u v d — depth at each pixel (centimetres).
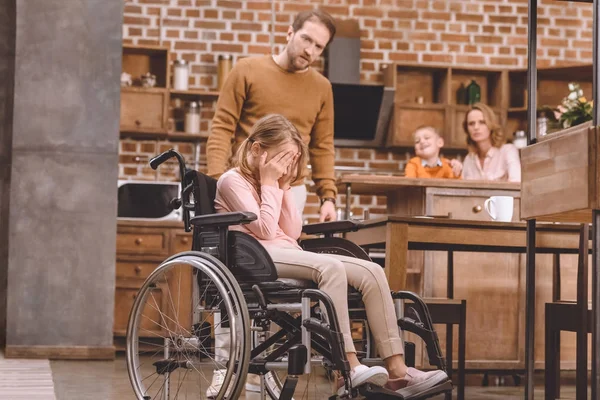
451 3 953
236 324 327
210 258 341
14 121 637
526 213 333
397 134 904
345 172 922
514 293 575
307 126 499
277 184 373
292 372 315
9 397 431
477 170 712
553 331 448
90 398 439
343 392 332
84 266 641
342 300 331
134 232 770
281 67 493
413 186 581
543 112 924
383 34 943
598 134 286
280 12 924
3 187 697
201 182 371
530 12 338
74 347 637
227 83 492
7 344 631
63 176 641
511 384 580
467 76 945
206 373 568
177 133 865
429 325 345
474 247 492
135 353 369
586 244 421
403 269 434
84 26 648
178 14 909
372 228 461
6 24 691
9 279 633
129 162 883
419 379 333
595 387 279
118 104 649
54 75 643
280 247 358
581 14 973
